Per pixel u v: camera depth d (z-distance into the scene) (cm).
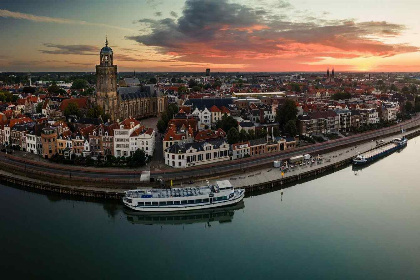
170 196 19812
